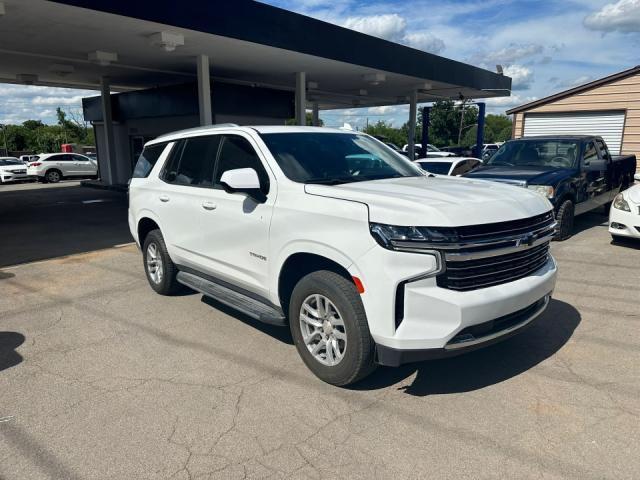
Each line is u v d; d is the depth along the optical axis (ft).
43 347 14.33
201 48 38.75
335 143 15.17
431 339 9.93
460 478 8.55
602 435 9.68
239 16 34.81
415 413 10.61
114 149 64.39
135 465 9.02
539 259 12.17
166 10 30.78
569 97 60.13
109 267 23.90
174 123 57.77
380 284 10.08
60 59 44.47
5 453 9.41
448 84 61.26
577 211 29.40
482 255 10.28
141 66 48.34
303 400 11.22
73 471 8.86
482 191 12.02
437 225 9.87
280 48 38.22
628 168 38.91
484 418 10.36
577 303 17.33
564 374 12.24
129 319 16.58
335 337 11.46
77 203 51.65
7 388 11.93
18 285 20.83
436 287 9.97
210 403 11.13
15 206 49.47
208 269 15.85
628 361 12.88
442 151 92.12
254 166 13.85
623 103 56.13
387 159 15.76
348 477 8.63
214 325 15.98
